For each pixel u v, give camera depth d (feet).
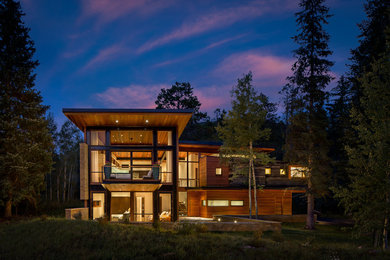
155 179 69.00
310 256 35.88
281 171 92.17
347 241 60.44
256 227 61.87
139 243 37.37
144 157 99.30
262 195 90.12
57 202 127.85
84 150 69.67
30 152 78.18
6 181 73.72
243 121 77.10
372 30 82.53
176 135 73.92
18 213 91.40
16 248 35.99
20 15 103.65
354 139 76.48
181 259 32.24
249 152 77.61
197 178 95.50
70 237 39.63
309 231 70.54
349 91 93.61
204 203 87.56
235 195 88.33
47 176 153.99
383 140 45.91
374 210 45.09
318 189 73.82
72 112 62.75
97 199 71.77
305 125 75.77
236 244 39.86
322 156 73.82
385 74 48.03
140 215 75.00
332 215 110.01
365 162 48.19
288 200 91.25
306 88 77.51
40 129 84.07
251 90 77.41
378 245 54.29
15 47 99.60
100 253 33.12
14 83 85.71
